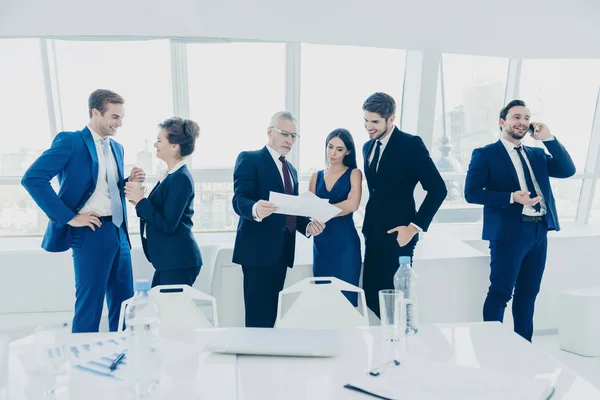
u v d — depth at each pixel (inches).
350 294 109.5
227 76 151.8
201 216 159.2
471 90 161.0
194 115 153.9
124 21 118.7
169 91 151.3
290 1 117.9
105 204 104.9
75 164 100.9
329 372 54.4
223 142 156.3
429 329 69.0
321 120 156.4
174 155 104.4
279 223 102.3
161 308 80.0
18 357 59.4
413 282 97.9
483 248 150.3
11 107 147.4
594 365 121.3
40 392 49.8
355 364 56.6
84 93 150.6
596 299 125.2
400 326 67.1
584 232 153.4
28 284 136.5
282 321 82.0
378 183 106.4
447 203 168.4
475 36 128.9
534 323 143.2
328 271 108.4
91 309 103.5
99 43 145.6
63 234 102.6
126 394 49.3
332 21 122.3
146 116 152.5
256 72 152.3
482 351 60.3
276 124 102.3
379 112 101.2
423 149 104.8
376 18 122.2
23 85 146.7
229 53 149.9
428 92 142.3
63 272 137.3
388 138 105.4
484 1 119.6
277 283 106.7
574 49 135.7
